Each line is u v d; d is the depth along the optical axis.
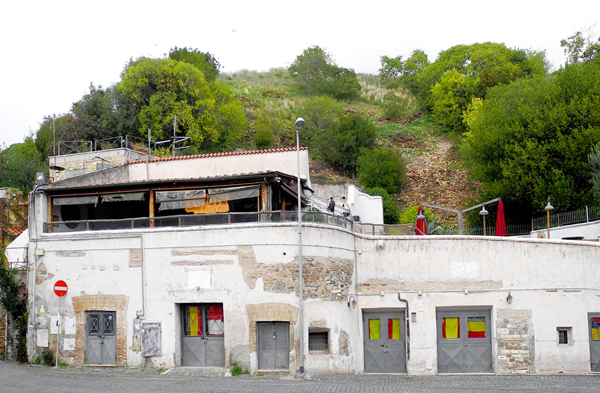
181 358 19.86
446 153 55.88
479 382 18.91
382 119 65.38
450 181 49.28
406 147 57.44
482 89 60.72
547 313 20.95
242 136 54.81
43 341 20.56
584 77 36.53
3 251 24.00
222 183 20.72
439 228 35.56
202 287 19.52
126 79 47.19
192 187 20.89
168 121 45.16
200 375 18.78
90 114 48.19
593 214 29.91
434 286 21.27
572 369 20.62
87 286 20.33
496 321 20.95
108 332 20.23
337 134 52.03
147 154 36.34
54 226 21.98
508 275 21.20
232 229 19.52
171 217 20.36
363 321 21.56
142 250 20.03
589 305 20.94
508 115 39.84
